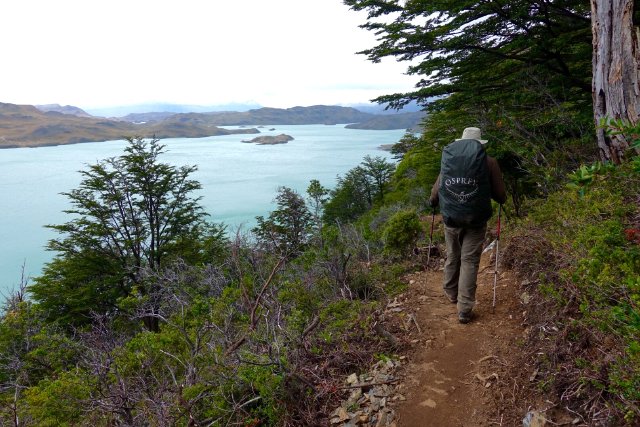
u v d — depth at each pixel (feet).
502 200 13.12
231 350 13.12
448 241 14.58
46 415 14.64
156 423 11.24
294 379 11.27
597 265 9.52
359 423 10.09
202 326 15.69
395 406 10.36
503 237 19.40
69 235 89.35
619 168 12.65
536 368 10.09
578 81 26.94
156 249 97.35
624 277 8.76
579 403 8.48
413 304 15.24
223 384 11.90
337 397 11.08
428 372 11.34
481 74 32.89
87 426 14.58
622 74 15.74
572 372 8.93
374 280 18.37
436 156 50.03
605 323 8.38
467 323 13.30
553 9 26.35
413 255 21.04
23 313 39.40
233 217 311.88
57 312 74.84
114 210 93.71
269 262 22.70
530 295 13.41
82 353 25.35
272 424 10.73
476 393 10.27
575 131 22.99
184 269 44.91
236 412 11.19
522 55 28.48
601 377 8.14
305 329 13.70
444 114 37.52
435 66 31.86
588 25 26.09
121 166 97.30
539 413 8.80
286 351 12.18
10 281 214.07
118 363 15.51
